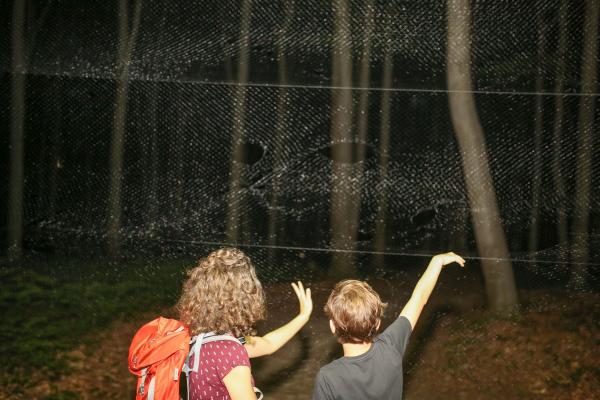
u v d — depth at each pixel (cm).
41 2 707
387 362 230
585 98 630
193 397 227
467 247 668
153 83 706
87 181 723
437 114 667
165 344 228
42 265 676
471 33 639
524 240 647
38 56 715
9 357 512
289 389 478
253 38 687
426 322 557
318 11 673
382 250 683
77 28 707
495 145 646
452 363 503
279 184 698
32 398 461
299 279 653
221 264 238
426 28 658
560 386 466
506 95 641
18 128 727
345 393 224
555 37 630
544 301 577
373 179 683
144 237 714
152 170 715
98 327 566
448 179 671
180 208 713
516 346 515
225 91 698
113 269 670
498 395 462
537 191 644
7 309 590
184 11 693
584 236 638
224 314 230
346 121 682
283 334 272
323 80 682
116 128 716
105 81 711
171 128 709
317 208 695
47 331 555
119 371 502
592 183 635
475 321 553
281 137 695
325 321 576
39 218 730
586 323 537
